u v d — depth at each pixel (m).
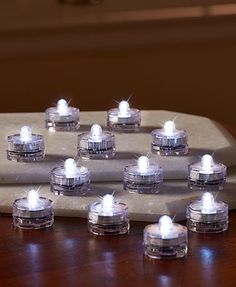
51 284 0.58
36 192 0.68
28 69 1.44
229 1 1.50
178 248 0.61
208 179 0.69
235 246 0.63
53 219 0.67
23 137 0.73
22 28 1.44
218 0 1.50
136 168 0.69
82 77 1.46
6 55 1.43
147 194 0.68
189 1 1.50
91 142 0.71
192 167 0.70
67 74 1.45
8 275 0.59
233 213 0.68
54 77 1.45
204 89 1.48
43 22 1.45
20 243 0.64
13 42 1.43
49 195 0.69
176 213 0.66
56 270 0.60
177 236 0.61
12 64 1.44
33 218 0.66
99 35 1.45
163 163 0.71
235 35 1.47
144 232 0.61
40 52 1.44
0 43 1.43
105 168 0.71
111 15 1.47
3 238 0.65
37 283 0.58
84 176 0.69
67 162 0.69
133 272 0.59
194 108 1.48
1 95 1.45
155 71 1.46
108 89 1.46
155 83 1.47
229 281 0.58
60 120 0.79
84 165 0.71
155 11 1.48
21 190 0.70
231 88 1.48
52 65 1.45
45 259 0.61
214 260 0.61
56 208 0.68
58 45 1.45
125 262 0.60
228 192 0.69
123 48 1.46
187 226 0.66
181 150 0.72
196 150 0.73
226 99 1.48
